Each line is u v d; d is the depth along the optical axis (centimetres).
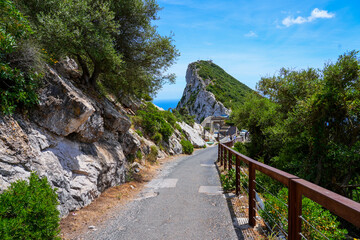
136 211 495
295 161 1020
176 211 482
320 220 348
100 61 760
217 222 413
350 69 799
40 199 284
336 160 830
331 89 826
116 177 719
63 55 676
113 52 687
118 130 863
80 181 529
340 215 161
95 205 529
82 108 552
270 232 358
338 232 338
